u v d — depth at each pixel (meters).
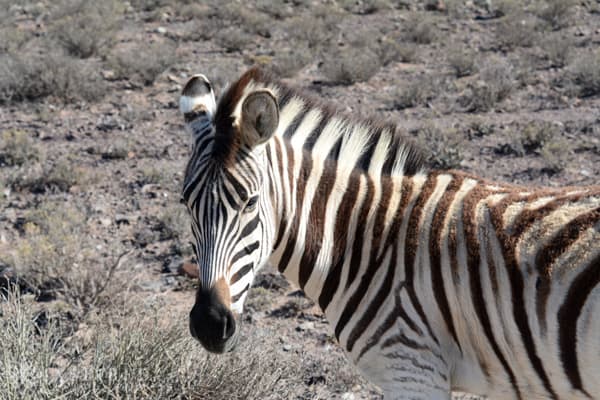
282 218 4.55
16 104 16.81
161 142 14.52
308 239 4.65
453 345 4.42
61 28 22.61
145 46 20.94
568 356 4.04
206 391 5.86
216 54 21.53
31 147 13.67
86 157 13.72
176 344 6.07
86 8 26.56
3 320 6.08
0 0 27.75
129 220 10.92
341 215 4.65
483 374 4.40
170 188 12.15
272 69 19.09
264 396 6.03
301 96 4.73
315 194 4.66
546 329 4.06
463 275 4.27
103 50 21.27
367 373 4.64
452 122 15.03
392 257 4.47
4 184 12.18
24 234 10.48
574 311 3.98
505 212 4.34
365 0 28.31
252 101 4.01
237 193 4.04
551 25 23.44
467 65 18.66
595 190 4.35
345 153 4.77
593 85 16.45
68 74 17.30
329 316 4.77
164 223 10.55
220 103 4.21
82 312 7.84
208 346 4.00
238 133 4.09
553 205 4.28
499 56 20.31
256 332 7.14
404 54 20.28
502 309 4.18
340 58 19.34
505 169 12.48
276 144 4.53
